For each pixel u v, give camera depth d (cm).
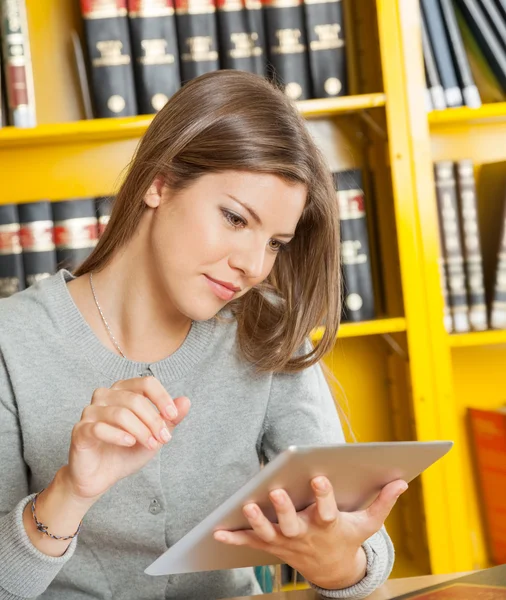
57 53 241
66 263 217
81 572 130
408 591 114
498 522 241
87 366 131
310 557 106
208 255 118
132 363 133
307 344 147
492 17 224
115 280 135
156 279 132
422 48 221
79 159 243
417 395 221
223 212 118
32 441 129
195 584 133
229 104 120
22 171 242
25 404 129
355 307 223
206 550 106
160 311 134
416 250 220
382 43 218
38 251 216
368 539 117
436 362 221
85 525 129
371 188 243
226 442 137
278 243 125
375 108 229
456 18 229
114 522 129
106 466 103
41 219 216
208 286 120
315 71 218
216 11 218
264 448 146
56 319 133
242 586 140
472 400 258
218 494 135
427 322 221
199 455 135
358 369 252
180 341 138
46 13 241
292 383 142
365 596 113
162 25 215
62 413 130
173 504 132
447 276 227
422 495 223
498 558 243
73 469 102
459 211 228
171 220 121
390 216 231
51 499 105
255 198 116
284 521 99
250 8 217
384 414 252
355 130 247
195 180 119
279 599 115
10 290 215
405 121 219
